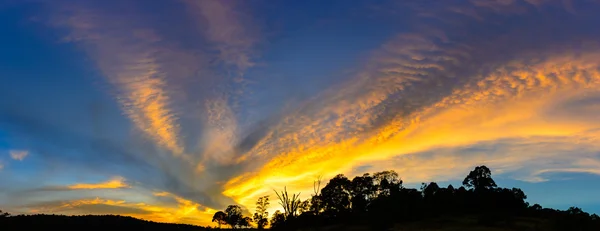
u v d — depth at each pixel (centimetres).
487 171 11362
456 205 10538
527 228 7325
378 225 9175
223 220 12169
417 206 9988
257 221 12112
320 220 10769
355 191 11206
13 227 7738
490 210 10250
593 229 6594
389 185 11231
